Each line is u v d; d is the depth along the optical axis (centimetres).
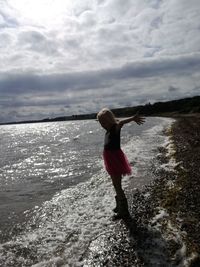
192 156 412
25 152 784
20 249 172
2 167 514
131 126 1659
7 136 1941
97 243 174
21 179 393
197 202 225
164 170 350
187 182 280
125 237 179
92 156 579
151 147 564
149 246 165
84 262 153
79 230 195
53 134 1816
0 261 158
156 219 202
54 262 153
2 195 304
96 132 1609
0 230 204
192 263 144
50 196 290
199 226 182
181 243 165
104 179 339
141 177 324
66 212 234
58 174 409
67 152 694
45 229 201
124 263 150
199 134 711
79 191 297
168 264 146
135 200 249
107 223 203
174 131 904
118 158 207
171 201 232
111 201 251
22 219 225
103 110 212
